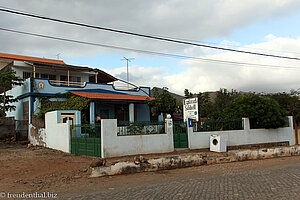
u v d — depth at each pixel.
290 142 18.75
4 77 21.39
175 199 6.29
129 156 12.95
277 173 9.57
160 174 9.98
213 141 15.41
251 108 17.16
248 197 6.31
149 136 13.93
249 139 17.16
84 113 22.33
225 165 11.94
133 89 28.20
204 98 35.06
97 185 8.22
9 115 26.45
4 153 15.32
